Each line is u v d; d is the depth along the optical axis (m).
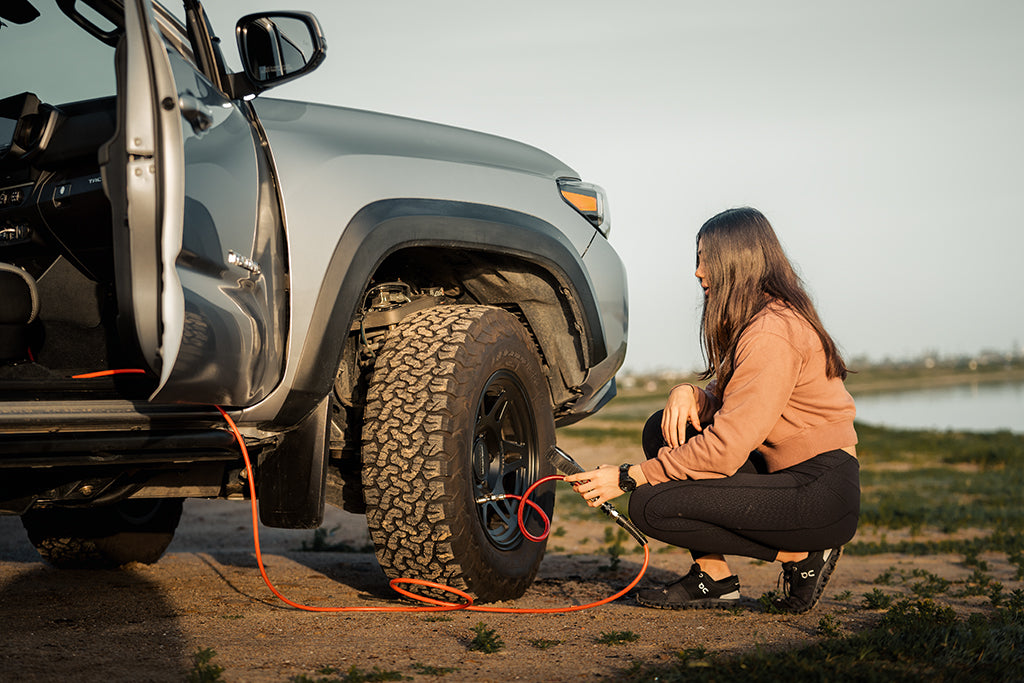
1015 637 2.42
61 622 2.65
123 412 2.25
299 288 2.59
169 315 2.05
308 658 2.23
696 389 3.03
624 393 125.38
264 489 2.74
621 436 26.58
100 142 2.61
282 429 2.66
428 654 2.31
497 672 2.13
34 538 3.79
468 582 2.85
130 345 2.32
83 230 2.66
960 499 10.26
